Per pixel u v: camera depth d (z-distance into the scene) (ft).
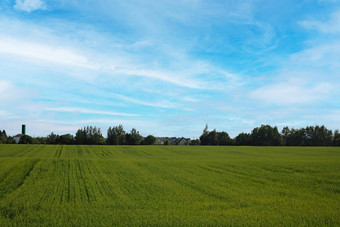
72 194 57.21
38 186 65.72
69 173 87.45
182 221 37.63
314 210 44.27
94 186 66.13
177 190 61.67
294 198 54.24
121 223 36.58
